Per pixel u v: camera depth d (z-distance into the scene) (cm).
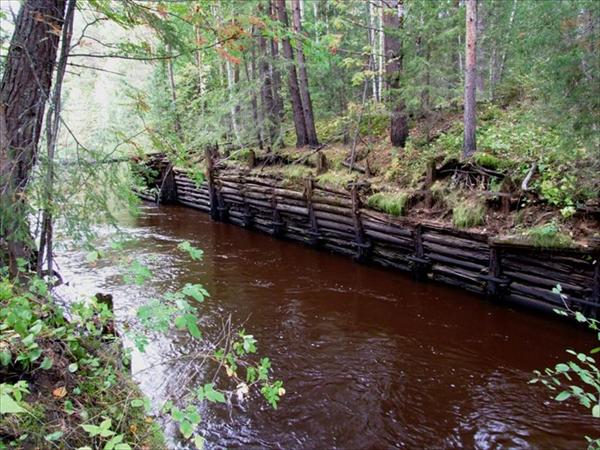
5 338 245
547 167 752
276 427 465
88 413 245
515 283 720
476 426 462
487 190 811
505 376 550
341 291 853
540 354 594
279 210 1266
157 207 1848
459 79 1314
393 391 526
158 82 1714
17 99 322
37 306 289
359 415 484
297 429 462
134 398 274
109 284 880
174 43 358
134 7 336
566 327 657
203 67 1886
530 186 742
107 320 333
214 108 1558
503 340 636
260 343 648
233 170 1488
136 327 437
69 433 224
